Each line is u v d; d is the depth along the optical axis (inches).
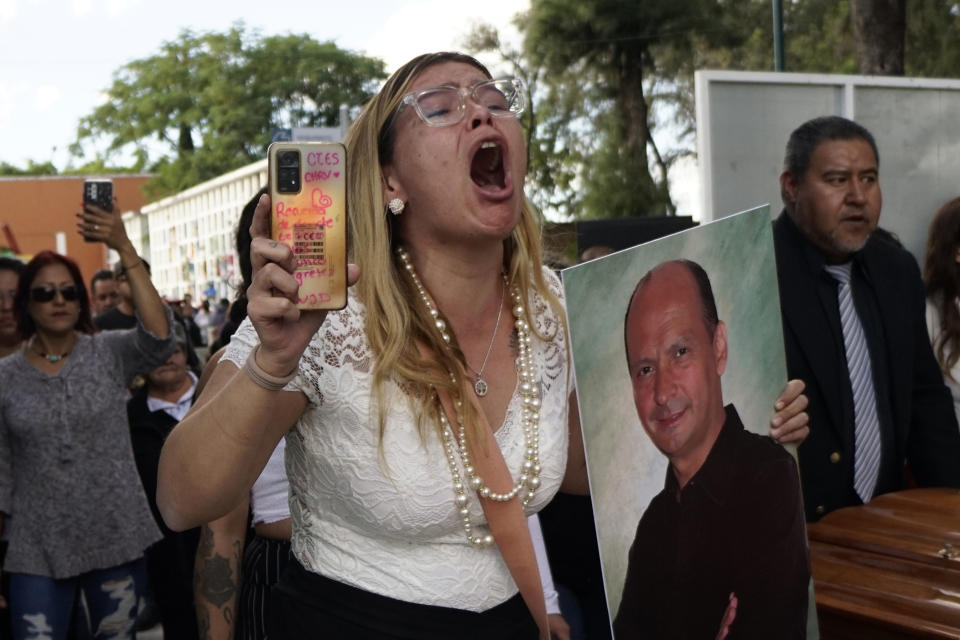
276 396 55.0
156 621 221.3
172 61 2033.7
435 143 62.3
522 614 66.3
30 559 148.8
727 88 179.0
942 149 202.1
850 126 112.3
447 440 61.2
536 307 69.4
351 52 1996.8
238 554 92.5
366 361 60.8
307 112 1996.8
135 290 157.2
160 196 1950.1
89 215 154.8
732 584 70.1
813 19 751.7
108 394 155.3
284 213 53.4
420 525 61.6
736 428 71.2
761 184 182.9
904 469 122.5
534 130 1047.0
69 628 156.6
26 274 152.9
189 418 58.0
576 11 990.4
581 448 75.5
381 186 64.4
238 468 55.9
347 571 62.4
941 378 120.3
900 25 435.2
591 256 226.4
